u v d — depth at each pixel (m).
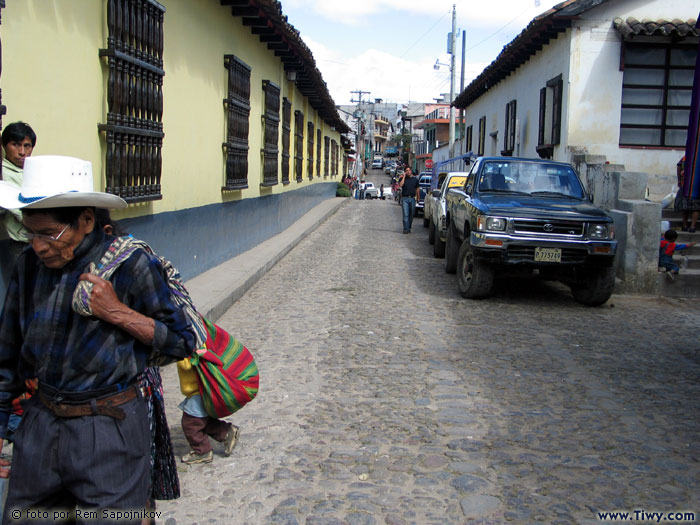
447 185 14.81
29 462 2.42
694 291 10.08
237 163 11.40
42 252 2.35
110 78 6.04
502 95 20.03
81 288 2.33
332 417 5.02
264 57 13.56
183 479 4.04
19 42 4.68
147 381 2.79
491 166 10.57
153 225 7.55
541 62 15.45
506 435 4.71
